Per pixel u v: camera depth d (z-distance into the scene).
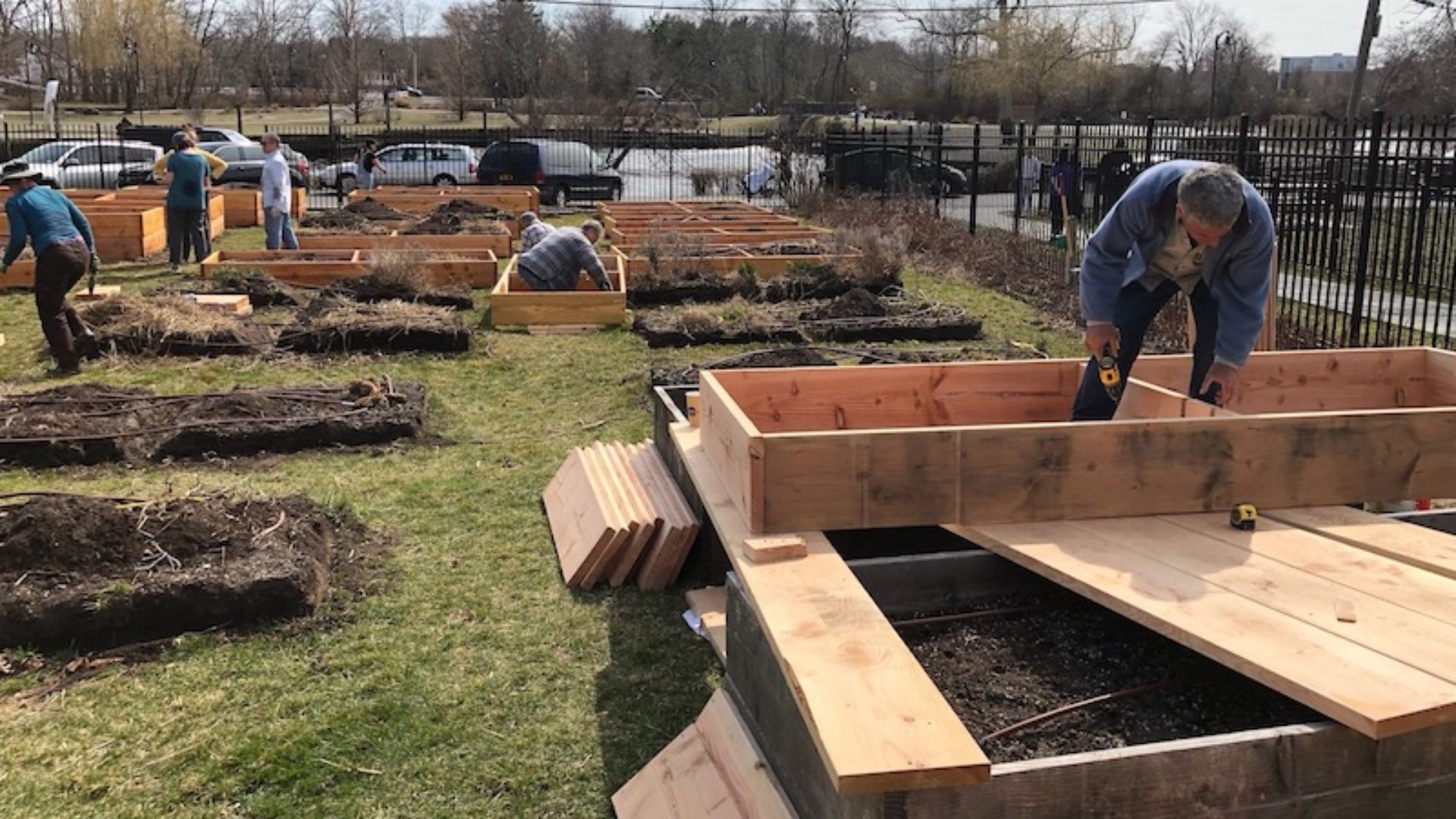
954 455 3.33
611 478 5.23
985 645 3.29
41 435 6.32
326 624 4.27
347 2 54.94
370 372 8.55
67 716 3.63
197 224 14.09
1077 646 3.27
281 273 12.56
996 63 47.00
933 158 25.61
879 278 12.44
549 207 25.58
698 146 33.00
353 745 3.49
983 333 10.40
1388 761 2.39
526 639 4.20
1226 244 3.84
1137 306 4.46
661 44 53.53
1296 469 3.51
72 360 8.41
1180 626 2.62
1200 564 3.03
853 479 3.30
